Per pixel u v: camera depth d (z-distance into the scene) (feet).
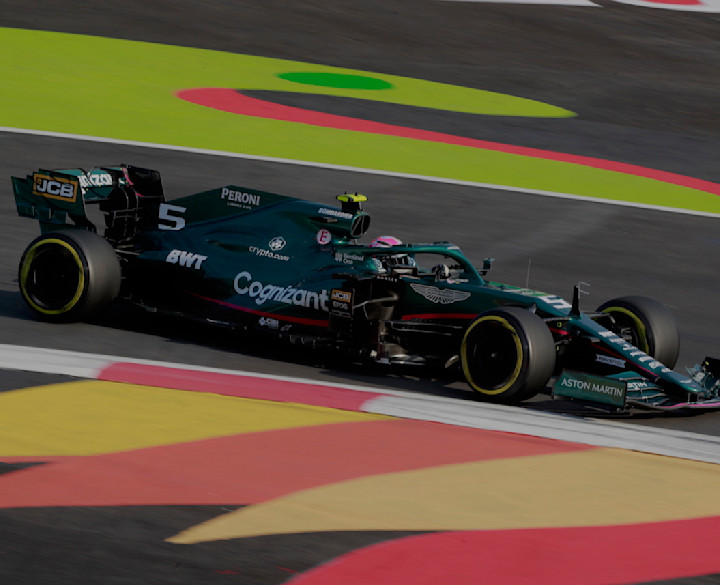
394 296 99.96
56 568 55.77
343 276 98.02
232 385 90.27
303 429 80.38
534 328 88.84
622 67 393.09
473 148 244.83
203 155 205.36
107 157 194.80
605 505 69.97
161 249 107.14
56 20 355.15
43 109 233.55
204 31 373.20
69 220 157.38
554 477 74.33
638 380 93.81
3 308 109.19
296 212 103.81
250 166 200.03
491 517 66.33
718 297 147.43
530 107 311.06
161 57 320.70
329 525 63.10
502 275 145.89
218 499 65.87
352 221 100.37
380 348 97.50
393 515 65.31
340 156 219.41
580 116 305.12
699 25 495.41
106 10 382.22
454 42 406.00
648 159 257.55
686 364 114.52
